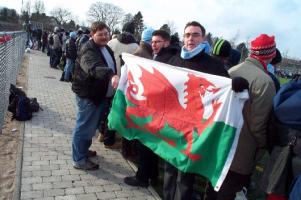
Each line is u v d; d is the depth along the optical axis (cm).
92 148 589
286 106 290
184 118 365
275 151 300
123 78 435
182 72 371
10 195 415
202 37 372
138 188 466
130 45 584
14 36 1048
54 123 713
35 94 979
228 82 330
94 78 455
